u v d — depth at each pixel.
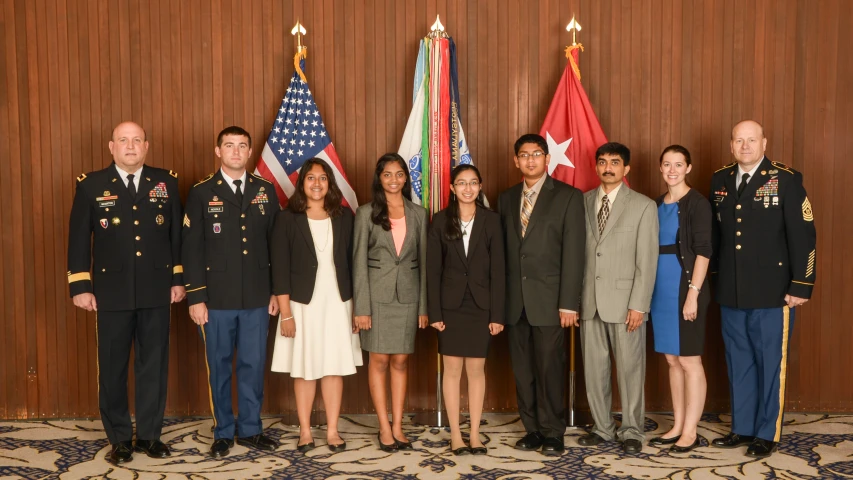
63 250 4.25
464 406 4.36
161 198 3.69
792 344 4.35
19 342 4.25
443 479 3.26
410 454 3.62
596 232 3.79
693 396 3.69
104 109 4.24
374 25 4.32
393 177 3.62
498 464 3.46
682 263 3.70
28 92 4.20
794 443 3.78
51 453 3.65
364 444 3.79
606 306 3.71
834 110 4.30
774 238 3.66
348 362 3.67
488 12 4.33
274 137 4.19
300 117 4.18
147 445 3.67
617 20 4.34
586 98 4.18
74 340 4.27
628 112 4.35
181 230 3.77
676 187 3.79
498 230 3.65
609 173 3.72
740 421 3.75
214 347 3.68
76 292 3.56
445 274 3.65
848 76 4.30
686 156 3.77
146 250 3.62
